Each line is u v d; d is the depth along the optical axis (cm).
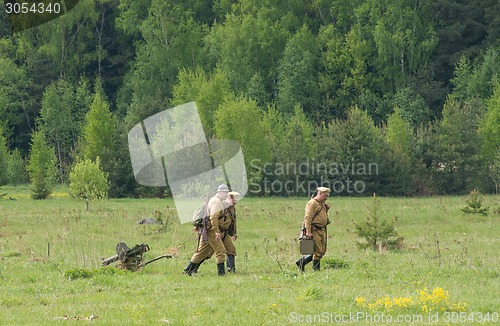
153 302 3080
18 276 3934
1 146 15800
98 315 2841
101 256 4753
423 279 3622
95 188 10100
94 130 14738
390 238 5841
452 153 15975
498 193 15650
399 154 15638
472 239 6216
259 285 3481
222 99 15700
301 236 3950
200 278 3738
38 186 14000
